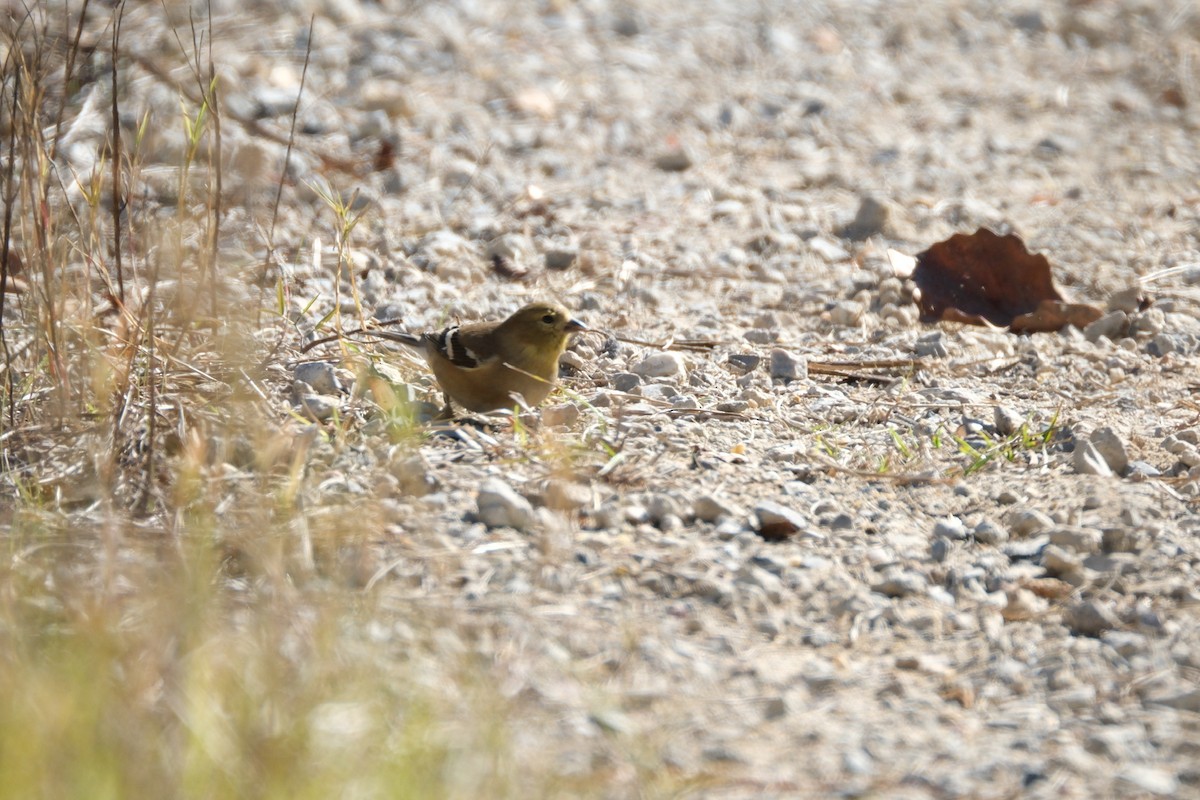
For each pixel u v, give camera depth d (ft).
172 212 54.95
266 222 56.80
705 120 74.18
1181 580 31.07
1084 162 70.64
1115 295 51.93
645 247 58.65
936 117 76.74
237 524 31.37
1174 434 39.06
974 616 30.04
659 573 30.42
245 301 44.24
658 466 35.42
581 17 86.69
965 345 48.88
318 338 44.70
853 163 69.72
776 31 87.35
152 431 34.12
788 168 68.90
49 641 26.25
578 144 70.23
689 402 40.34
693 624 28.84
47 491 33.91
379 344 45.06
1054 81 83.71
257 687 24.54
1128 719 26.35
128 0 72.54
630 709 25.84
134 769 22.31
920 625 29.58
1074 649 28.71
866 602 30.04
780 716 25.96
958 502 35.01
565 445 36.24
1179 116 78.33
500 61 79.36
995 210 63.41
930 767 24.58
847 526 33.14
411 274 53.88
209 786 22.24
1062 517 33.73
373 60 77.15
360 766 22.68
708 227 61.31
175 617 26.17
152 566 29.12
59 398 36.70
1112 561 31.83
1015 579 31.40
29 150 38.32
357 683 24.98
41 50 43.65
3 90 40.50
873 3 94.07
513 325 39.75
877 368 45.78
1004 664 28.12
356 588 29.48
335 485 33.35
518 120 72.38
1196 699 26.66
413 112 71.61
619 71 79.77
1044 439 38.93
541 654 27.20
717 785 23.81
